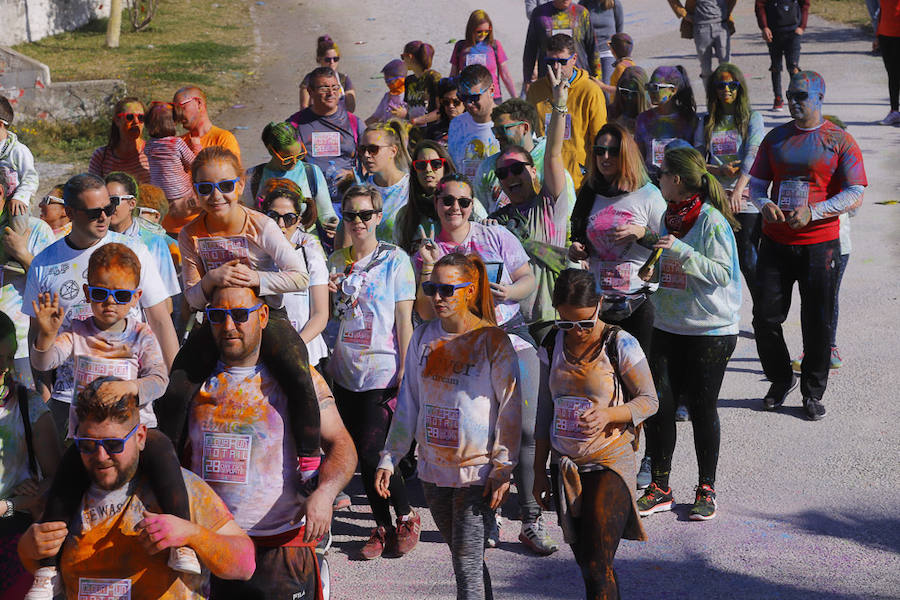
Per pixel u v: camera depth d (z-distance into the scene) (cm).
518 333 1012
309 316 1066
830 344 1270
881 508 1052
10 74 3075
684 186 1037
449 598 929
